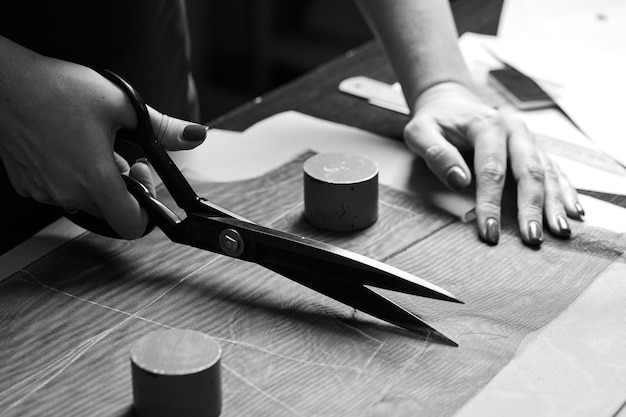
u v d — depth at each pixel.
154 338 0.69
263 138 1.11
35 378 0.72
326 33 2.50
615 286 0.84
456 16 1.54
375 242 0.91
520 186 0.97
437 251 0.90
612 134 1.13
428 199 0.99
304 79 1.31
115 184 0.83
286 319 0.79
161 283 0.84
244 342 0.76
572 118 1.17
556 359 0.74
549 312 0.80
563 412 0.68
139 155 1.10
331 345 0.76
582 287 0.84
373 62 1.37
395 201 0.99
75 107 0.81
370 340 0.76
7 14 1.02
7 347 0.75
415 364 0.74
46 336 0.77
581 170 1.05
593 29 1.44
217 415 0.68
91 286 0.84
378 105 1.22
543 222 0.94
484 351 0.75
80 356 0.74
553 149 1.10
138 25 1.10
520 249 0.90
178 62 1.21
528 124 1.17
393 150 1.09
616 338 0.76
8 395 0.70
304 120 1.16
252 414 0.68
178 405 0.66
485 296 0.83
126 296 0.82
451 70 1.12
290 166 1.05
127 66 1.11
